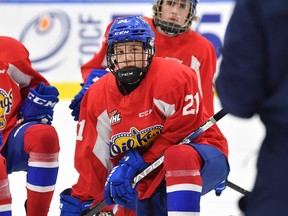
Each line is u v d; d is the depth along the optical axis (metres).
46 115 5.74
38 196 5.38
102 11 11.37
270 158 3.07
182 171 4.57
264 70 3.07
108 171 5.16
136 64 4.80
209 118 5.00
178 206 4.55
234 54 3.07
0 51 5.56
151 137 4.96
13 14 11.53
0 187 4.81
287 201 3.00
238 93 3.08
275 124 3.06
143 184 5.09
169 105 4.81
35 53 11.45
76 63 11.38
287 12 2.98
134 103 4.90
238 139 8.75
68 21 11.40
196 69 6.30
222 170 4.98
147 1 11.35
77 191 5.19
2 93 5.48
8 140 5.55
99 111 5.03
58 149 5.42
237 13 3.09
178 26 6.13
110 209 5.41
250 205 3.11
